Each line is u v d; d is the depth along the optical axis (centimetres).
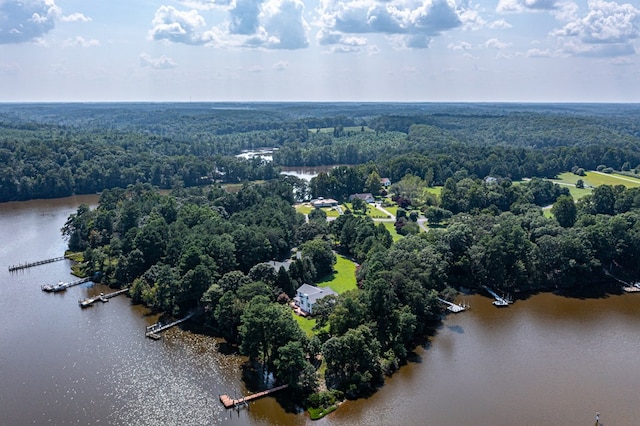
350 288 15000
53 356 11494
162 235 16225
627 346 12425
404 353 11325
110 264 16275
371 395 10138
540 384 10656
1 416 9331
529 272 15788
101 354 11606
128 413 9456
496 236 15800
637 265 16662
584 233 16450
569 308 14638
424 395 10169
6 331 12669
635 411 9794
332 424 9244
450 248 15950
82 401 9812
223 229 16738
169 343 12175
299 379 10056
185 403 9775
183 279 13275
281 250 17438
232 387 10319
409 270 13275
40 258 18188
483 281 15875
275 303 12481
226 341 12300
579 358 11794
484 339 12631
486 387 10500
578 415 9644
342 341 10281
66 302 14525
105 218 18950
